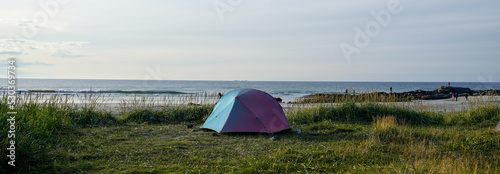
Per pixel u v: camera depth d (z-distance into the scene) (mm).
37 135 6367
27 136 5609
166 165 5273
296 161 5383
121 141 7281
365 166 5207
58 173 4691
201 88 70062
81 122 9508
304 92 54969
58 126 7844
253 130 8547
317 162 5402
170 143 7031
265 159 5535
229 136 8172
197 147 6766
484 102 11273
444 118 11305
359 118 11047
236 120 8688
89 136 7633
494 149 6387
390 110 11375
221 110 9219
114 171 4879
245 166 5184
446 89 50500
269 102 9188
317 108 11617
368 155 5852
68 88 61531
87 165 5141
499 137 7156
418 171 4602
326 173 4848
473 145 6645
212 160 5648
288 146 6816
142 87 70750
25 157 5156
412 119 11055
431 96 35031
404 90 80250
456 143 6844
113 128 9086
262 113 8812
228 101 9211
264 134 8516
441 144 6895
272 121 8781
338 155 5809
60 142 6559
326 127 9508
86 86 71750
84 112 9922
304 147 6723
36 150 5520
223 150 6426
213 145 7016
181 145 6871
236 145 6980
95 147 6500
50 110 8773
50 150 5863
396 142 7102
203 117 11227
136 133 8477
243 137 8023
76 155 5703
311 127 9492
